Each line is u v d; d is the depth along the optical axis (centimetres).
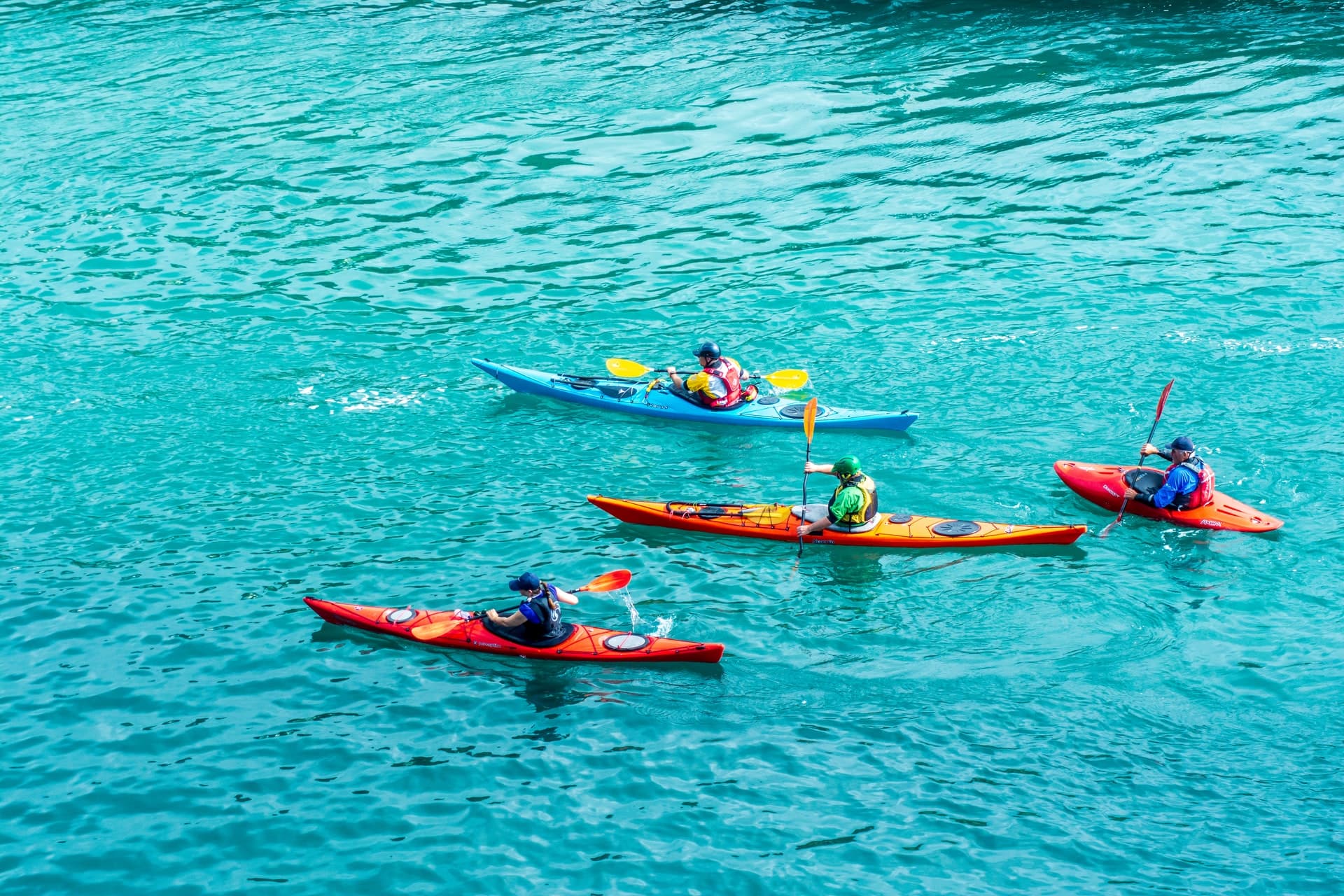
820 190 2488
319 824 955
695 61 3253
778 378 1683
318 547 1353
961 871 890
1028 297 2009
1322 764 988
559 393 1747
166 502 1450
